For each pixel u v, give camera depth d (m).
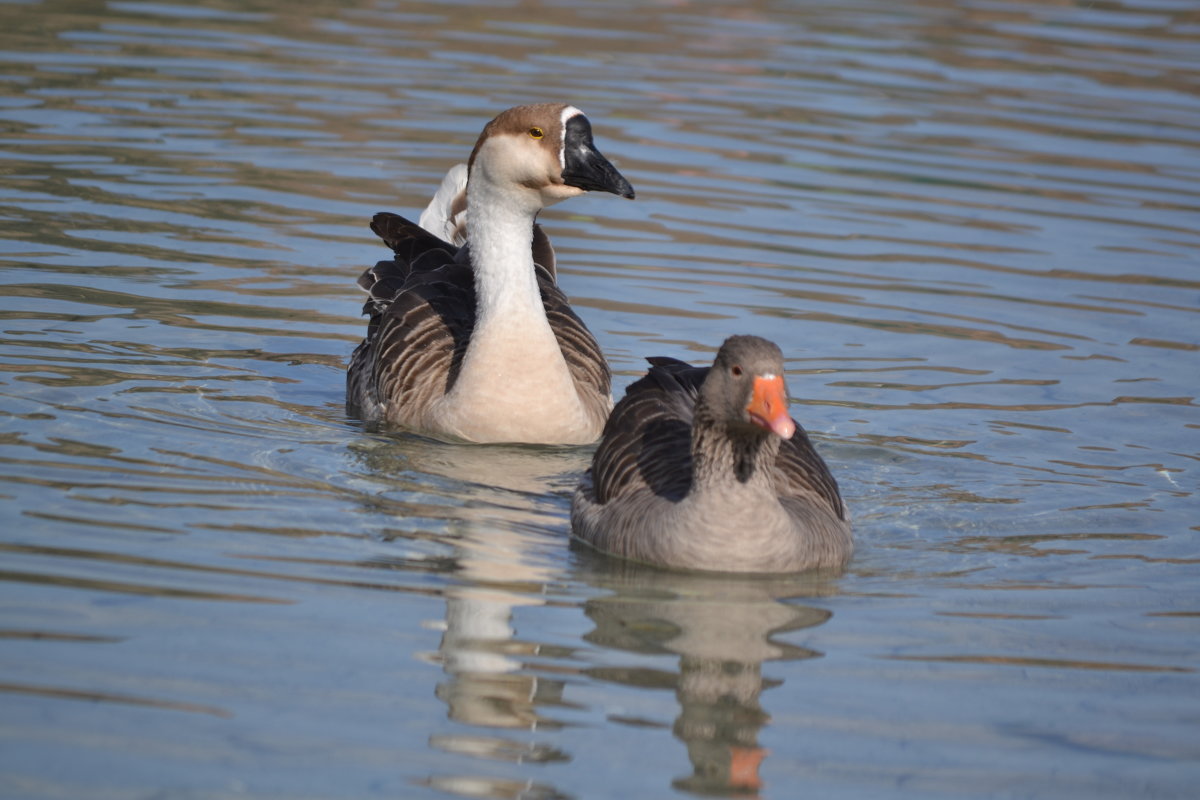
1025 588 11.24
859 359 16.42
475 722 8.76
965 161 23.77
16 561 10.46
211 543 11.14
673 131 24.34
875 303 18.11
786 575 11.42
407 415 14.74
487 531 12.11
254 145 22.58
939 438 14.47
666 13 33.66
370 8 32.41
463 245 16.73
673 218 20.78
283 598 10.27
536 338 14.53
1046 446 14.30
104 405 14.01
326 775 8.08
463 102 25.23
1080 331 17.41
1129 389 15.77
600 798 8.03
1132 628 10.51
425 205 20.55
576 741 8.65
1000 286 18.78
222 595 10.23
